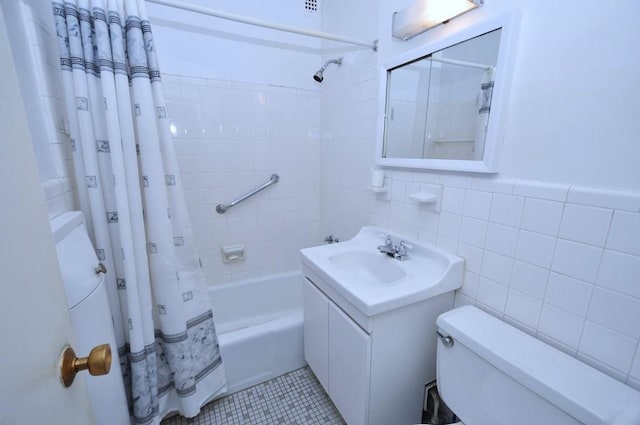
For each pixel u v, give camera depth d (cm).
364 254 137
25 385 33
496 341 79
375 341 95
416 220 126
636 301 65
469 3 91
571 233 74
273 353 152
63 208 100
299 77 198
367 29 152
